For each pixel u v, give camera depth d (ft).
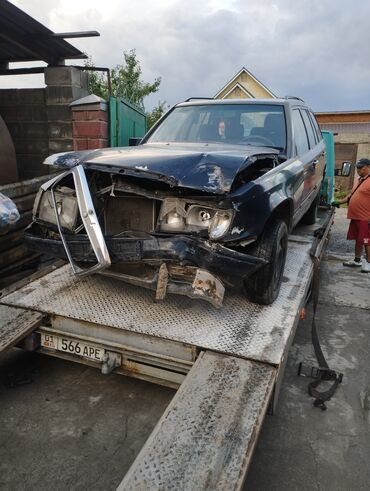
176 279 9.29
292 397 10.68
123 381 10.96
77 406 9.90
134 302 10.76
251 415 7.10
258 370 8.21
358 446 9.07
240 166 9.14
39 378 10.97
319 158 18.40
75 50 19.69
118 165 9.06
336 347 13.32
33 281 11.99
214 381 7.88
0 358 8.74
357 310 16.25
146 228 9.80
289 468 8.39
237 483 5.92
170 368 9.01
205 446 6.50
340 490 7.90
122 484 5.85
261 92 71.61
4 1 14.66
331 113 63.10
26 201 15.53
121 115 20.61
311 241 17.54
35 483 7.70
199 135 14.60
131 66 66.95
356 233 21.25
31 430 9.05
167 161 9.14
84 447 8.63
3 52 20.45
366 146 58.03
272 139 14.11
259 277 10.52
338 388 11.13
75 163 9.59
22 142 21.09
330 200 25.76
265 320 10.12
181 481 5.94
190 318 10.04
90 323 9.77
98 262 9.14
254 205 9.47
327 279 19.86
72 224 10.00
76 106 19.44
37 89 20.27
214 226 8.90
